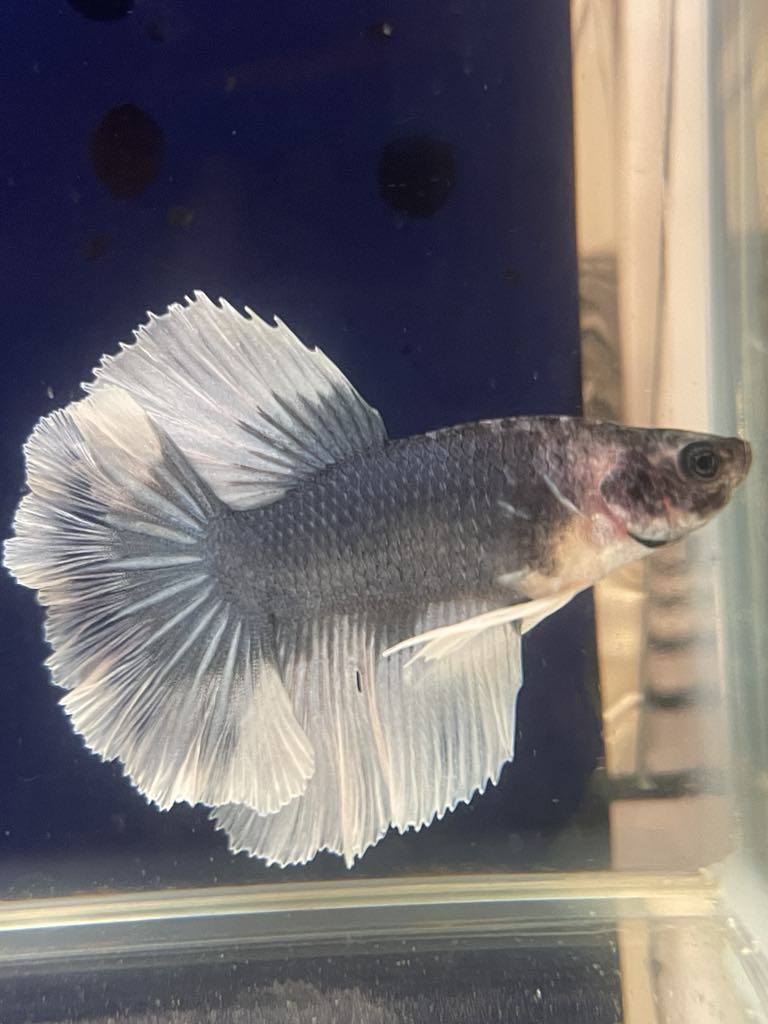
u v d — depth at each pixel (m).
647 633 0.10
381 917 0.09
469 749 0.07
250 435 0.07
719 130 0.09
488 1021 0.08
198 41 0.10
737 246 0.09
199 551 0.07
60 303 0.10
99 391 0.07
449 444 0.06
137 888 0.10
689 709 0.10
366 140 0.10
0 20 0.10
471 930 0.09
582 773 0.10
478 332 0.10
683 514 0.07
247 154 0.10
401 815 0.07
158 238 0.10
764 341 0.09
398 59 0.10
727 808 0.10
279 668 0.07
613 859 0.10
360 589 0.07
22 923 0.10
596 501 0.07
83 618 0.07
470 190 0.10
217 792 0.07
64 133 0.10
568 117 0.10
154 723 0.07
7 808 0.10
